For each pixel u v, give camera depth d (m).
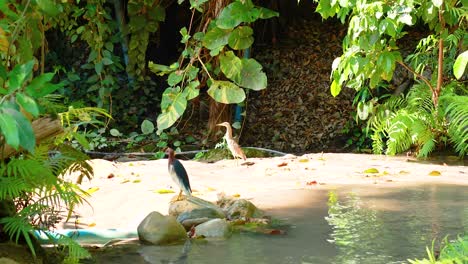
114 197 6.16
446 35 9.51
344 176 7.50
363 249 4.41
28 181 3.92
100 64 12.16
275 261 4.18
